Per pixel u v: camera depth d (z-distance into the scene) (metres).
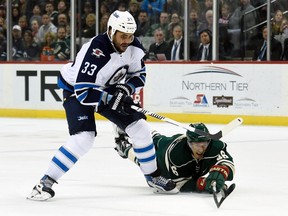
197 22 37.53
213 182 13.73
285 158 21.61
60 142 26.11
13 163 20.41
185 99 34.88
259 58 36.72
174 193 14.94
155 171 14.73
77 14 39.97
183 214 12.79
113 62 13.93
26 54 41.41
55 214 12.84
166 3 38.38
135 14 39.34
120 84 14.28
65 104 14.41
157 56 38.81
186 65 34.78
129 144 15.70
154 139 15.30
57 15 40.72
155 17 38.75
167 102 35.28
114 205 13.70
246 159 21.34
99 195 14.87
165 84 35.28
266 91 33.16
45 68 37.94
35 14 41.25
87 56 13.79
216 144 14.56
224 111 34.06
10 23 40.25
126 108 13.98
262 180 17.22
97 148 23.98
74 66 14.22
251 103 33.50
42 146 24.88
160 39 38.66
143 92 35.81
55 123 34.41
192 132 14.03
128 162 20.45
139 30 39.31
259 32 36.66
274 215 12.81
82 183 16.55
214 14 36.28
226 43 37.22
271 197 14.73
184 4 37.00
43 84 38.03
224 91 34.00
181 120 35.03
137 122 14.34
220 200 13.73
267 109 33.22
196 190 15.10
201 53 37.53
